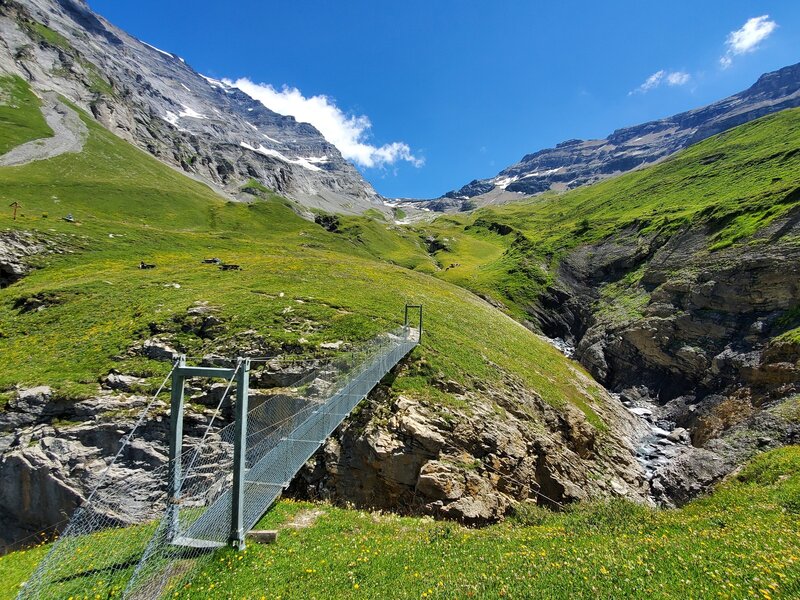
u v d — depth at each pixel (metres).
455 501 25.31
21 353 37.44
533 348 57.38
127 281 54.84
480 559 13.72
